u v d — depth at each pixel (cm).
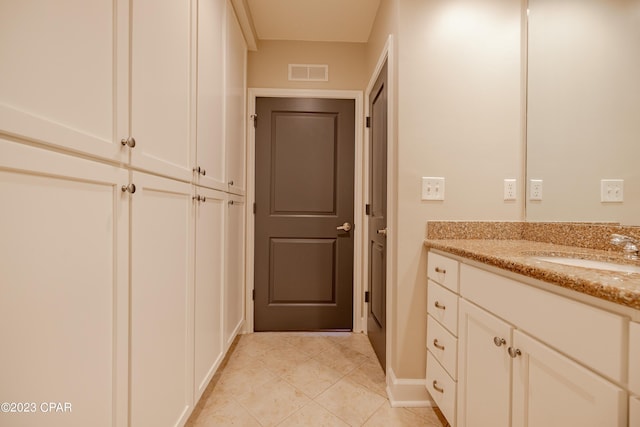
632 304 46
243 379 161
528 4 140
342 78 230
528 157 141
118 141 70
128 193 75
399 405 139
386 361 157
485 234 141
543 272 65
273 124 230
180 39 104
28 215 50
